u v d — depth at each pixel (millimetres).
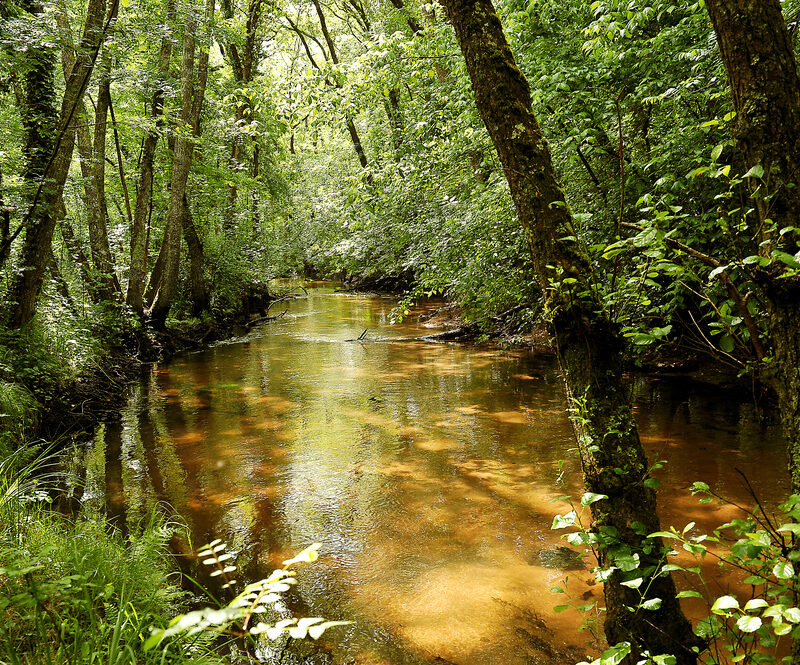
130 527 5020
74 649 2541
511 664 3307
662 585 2363
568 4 7594
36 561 2859
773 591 2037
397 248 12289
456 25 2873
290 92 8711
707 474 5582
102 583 3229
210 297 18031
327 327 17844
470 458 6559
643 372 9547
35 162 8508
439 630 3635
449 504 5422
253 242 22219
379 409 8664
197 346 14797
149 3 11875
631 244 2453
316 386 10258
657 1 5742
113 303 12430
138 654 2730
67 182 12719
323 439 7371
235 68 22297
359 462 6555
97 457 6855
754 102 1985
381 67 8648
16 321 8336
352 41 25328
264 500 5609
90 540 3779
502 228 8820
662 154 6016
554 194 2670
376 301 25312
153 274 15438
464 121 8406
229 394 9852
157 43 12297
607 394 2537
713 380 8734
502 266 9188
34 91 8516
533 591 4027
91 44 8508
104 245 12891
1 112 9414
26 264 8375
